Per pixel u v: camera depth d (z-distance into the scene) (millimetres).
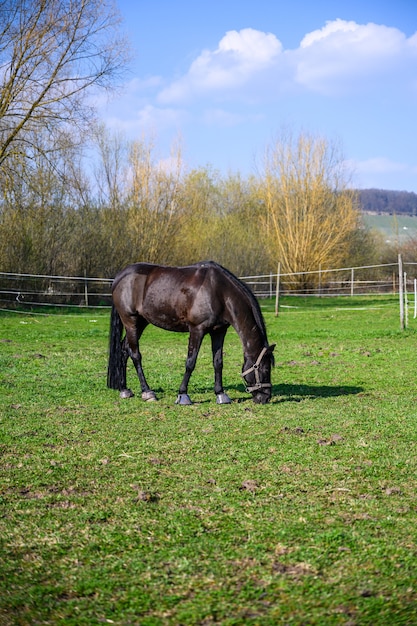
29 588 3963
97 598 3857
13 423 8086
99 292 32094
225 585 3973
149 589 3939
